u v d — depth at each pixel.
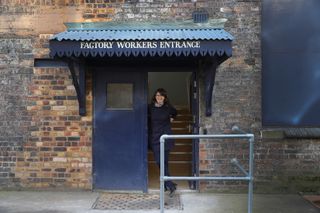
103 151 7.80
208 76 7.46
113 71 7.78
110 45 6.41
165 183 7.37
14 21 7.73
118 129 7.81
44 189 7.75
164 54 6.59
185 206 6.89
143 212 6.55
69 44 6.40
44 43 7.71
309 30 7.91
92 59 7.59
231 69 7.68
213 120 7.67
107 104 7.81
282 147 7.71
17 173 7.76
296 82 7.89
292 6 7.91
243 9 7.69
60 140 7.73
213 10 7.67
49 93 7.73
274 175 7.72
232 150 7.71
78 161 7.74
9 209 6.66
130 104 7.83
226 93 7.68
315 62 7.89
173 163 8.96
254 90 7.69
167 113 7.39
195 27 7.46
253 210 6.70
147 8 7.68
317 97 7.88
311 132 7.69
